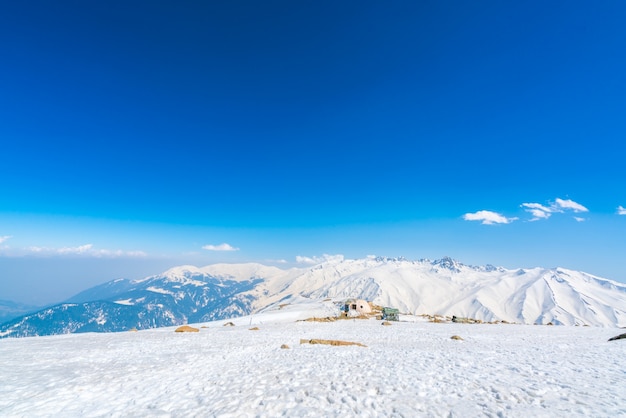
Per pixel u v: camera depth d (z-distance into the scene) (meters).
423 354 24.53
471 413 11.04
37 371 19.23
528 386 14.10
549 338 38.91
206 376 17.67
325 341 32.41
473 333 45.62
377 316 89.44
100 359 23.56
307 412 11.55
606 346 29.69
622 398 12.28
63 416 11.85
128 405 12.99
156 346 30.81
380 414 11.22
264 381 16.03
